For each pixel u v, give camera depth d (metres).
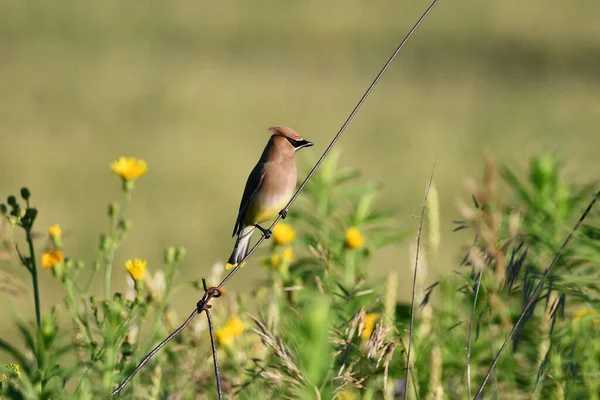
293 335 5.91
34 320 7.64
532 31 48.59
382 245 9.63
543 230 7.99
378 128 31.31
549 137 21.17
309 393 5.57
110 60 43.78
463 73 41.78
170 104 35.12
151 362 7.40
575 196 8.49
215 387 7.26
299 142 9.01
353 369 6.51
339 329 6.65
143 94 36.81
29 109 33.53
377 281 8.64
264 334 6.01
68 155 27.09
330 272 7.77
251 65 44.00
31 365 6.88
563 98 36.41
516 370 7.39
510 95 37.19
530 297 6.46
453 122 32.28
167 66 42.91
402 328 7.27
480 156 26.47
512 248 6.75
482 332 7.46
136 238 19.28
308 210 9.77
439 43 47.56
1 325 10.84
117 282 14.95
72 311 7.08
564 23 49.81
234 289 13.05
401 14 53.06
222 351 7.70
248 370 6.85
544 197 8.30
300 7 54.44
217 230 20.14
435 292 8.23
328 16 52.94
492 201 6.43
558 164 8.96
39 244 12.41
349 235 8.69
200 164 26.36
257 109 34.81
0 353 8.81
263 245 9.43
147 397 6.98
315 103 36.09
